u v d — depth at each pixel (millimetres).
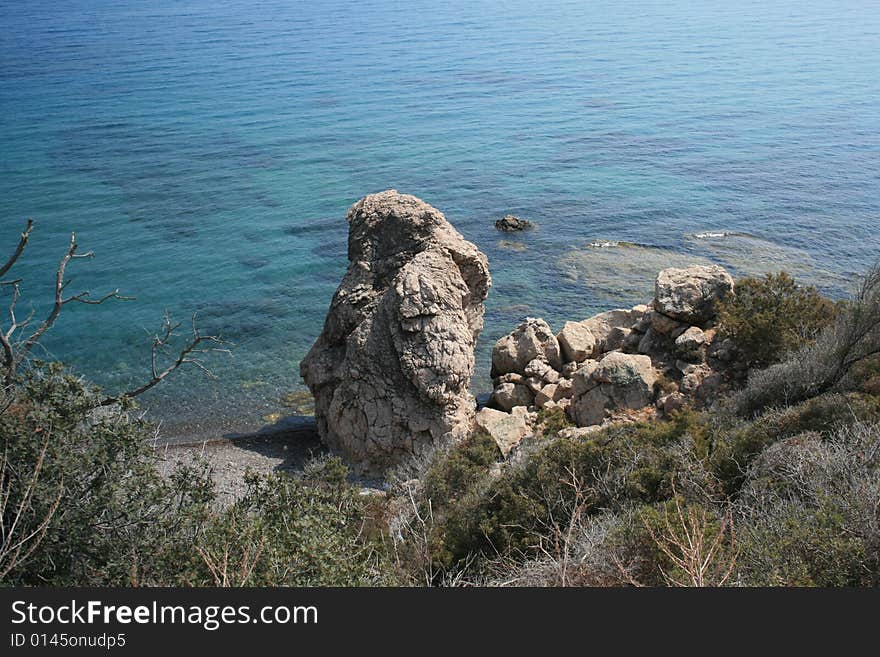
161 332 42375
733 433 16609
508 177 82562
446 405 27438
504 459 22625
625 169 86125
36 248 57562
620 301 47500
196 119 111875
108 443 10586
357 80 149375
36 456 9961
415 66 168250
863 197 73750
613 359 27297
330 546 10375
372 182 80188
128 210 68000
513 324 44219
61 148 92000
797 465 12703
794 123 109688
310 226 64125
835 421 15492
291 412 34062
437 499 18828
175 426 32625
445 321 28172
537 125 110500
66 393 10914
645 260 55312
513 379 30719
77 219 65250
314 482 17406
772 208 70250
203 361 39062
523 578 10914
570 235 61844
